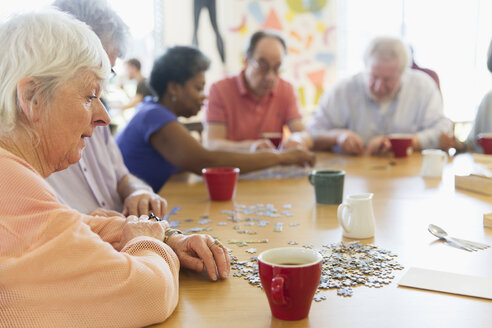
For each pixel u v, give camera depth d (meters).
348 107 3.23
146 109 2.18
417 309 0.81
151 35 5.56
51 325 0.72
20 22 0.82
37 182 0.78
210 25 5.63
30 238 0.73
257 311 0.83
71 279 0.73
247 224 1.37
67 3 1.35
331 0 5.78
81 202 1.61
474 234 1.22
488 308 0.80
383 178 2.00
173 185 2.03
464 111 5.94
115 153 1.84
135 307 0.76
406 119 3.17
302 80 5.88
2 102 0.81
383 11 5.83
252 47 2.86
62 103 0.85
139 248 0.92
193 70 2.20
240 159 2.11
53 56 0.81
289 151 2.29
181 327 0.78
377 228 1.29
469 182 1.73
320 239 1.21
